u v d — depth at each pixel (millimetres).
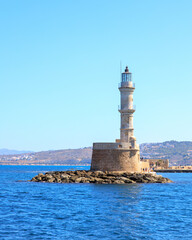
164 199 72875
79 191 82750
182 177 164625
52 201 68375
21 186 96062
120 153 101000
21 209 59469
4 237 41594
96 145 103500
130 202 67188
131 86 104000
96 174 101125
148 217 53531
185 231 45500
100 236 42719
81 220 50781
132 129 103938
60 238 41719
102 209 59406
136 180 101062
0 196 75812
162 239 41750
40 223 48719
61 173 110562
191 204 67562
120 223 49125
